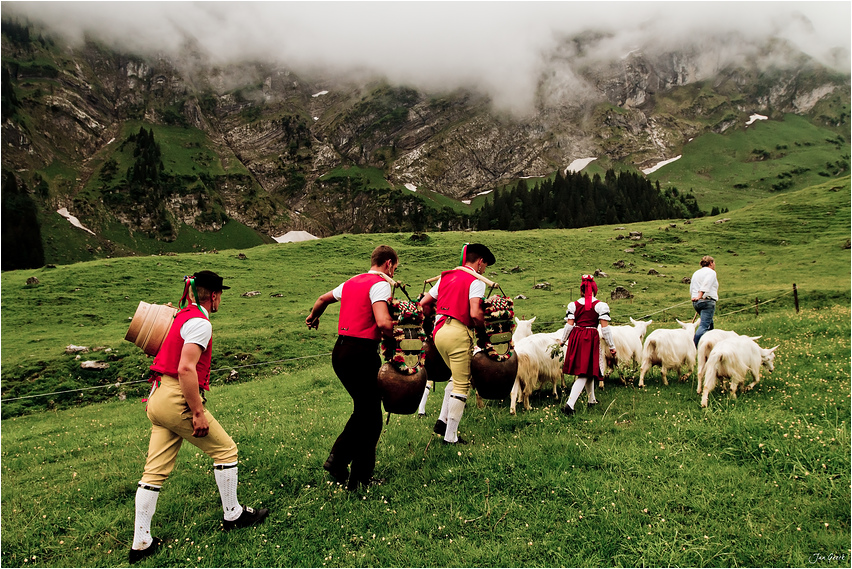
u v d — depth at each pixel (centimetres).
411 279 4544
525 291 3866
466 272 652
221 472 497
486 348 650
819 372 930
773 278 3947
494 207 15175
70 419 1612
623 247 5606
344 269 5059
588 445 631
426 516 502
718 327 1764
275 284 4412
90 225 18825
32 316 3475
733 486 511
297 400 1270
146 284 4269
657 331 996
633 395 899
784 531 438
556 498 516
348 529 492
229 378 2048
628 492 513
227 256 5341
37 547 512
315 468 629
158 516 538
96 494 629
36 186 19425
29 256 11081
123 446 957
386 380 549
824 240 5131
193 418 469
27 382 2145
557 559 427
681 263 4997
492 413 834
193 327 480
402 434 747
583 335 786
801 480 514
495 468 586
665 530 450
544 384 908
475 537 468
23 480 762
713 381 802
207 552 470
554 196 14775
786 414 687
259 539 486
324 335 2652
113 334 2950
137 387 2061
